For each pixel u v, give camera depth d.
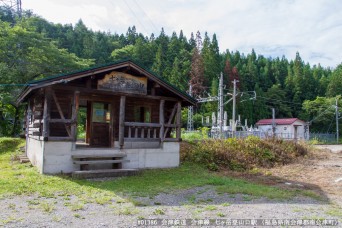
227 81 53.97
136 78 10.77
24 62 22.48
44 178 8.23
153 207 5.93
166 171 10.35
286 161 14.25
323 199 7.01
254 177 10.06
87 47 48.72
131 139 11.20
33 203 5.96
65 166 9.29
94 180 8.48
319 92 64.19
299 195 7.39
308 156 16.75
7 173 8.93
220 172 10.95
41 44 23.19
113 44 58.66
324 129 54.84
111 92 10.27
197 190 7.66
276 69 71.00
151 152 10.95
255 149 14.17
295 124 48.88
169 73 49.41
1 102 21.11
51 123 10.30
